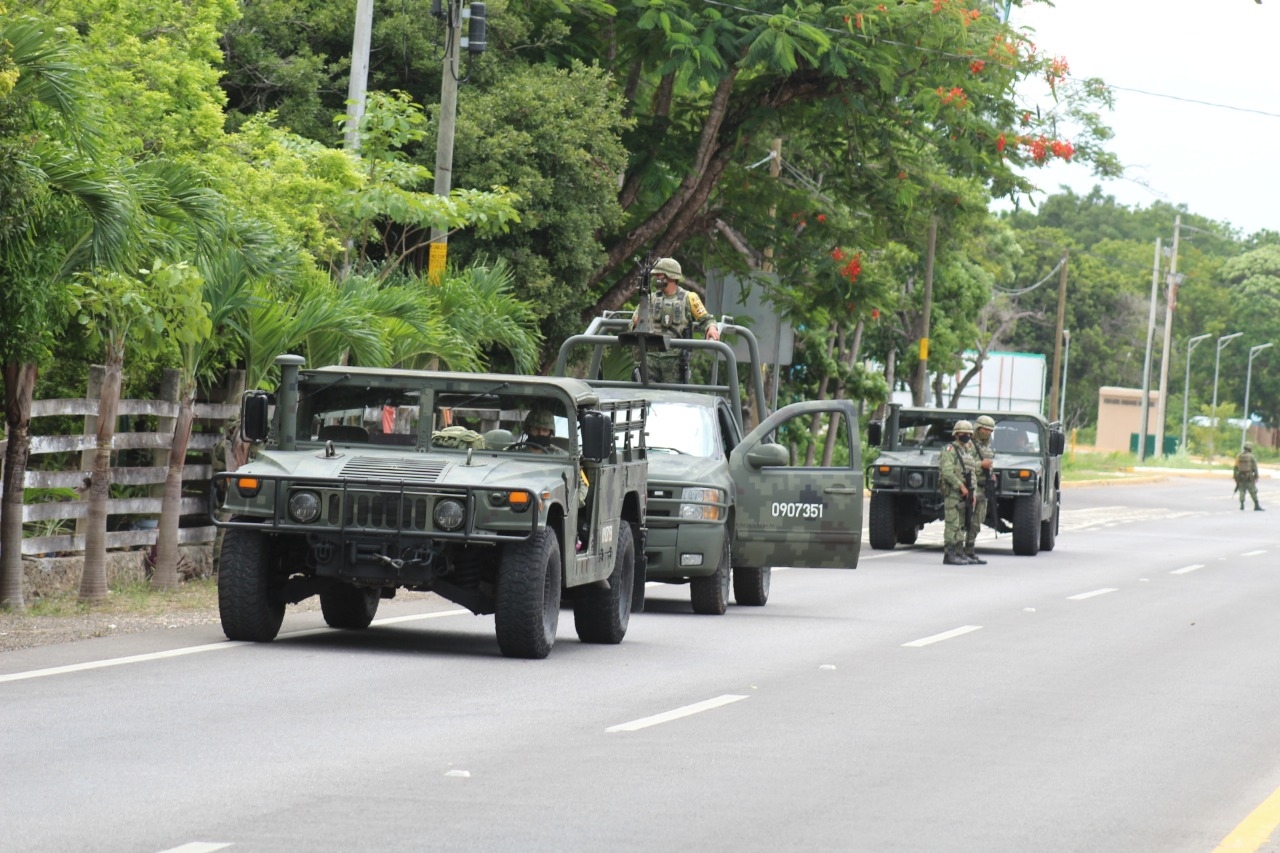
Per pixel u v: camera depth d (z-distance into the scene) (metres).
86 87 28.89
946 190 71.69
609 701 22.94
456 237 57.69
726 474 35.53
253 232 35.50
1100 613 39.56
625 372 42.44
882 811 16.73
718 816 16.17
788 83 66.12
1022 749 20.69
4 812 15.20
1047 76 63.91
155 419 39.03
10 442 30.38
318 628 29.92
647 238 67.38
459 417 27.61
